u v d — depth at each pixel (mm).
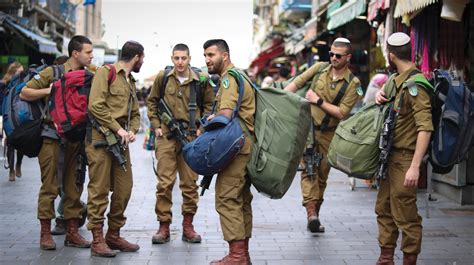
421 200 9500
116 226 6352
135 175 12469
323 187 7523
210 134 5215
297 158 5305
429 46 9602
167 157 6793
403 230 5301
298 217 8242
